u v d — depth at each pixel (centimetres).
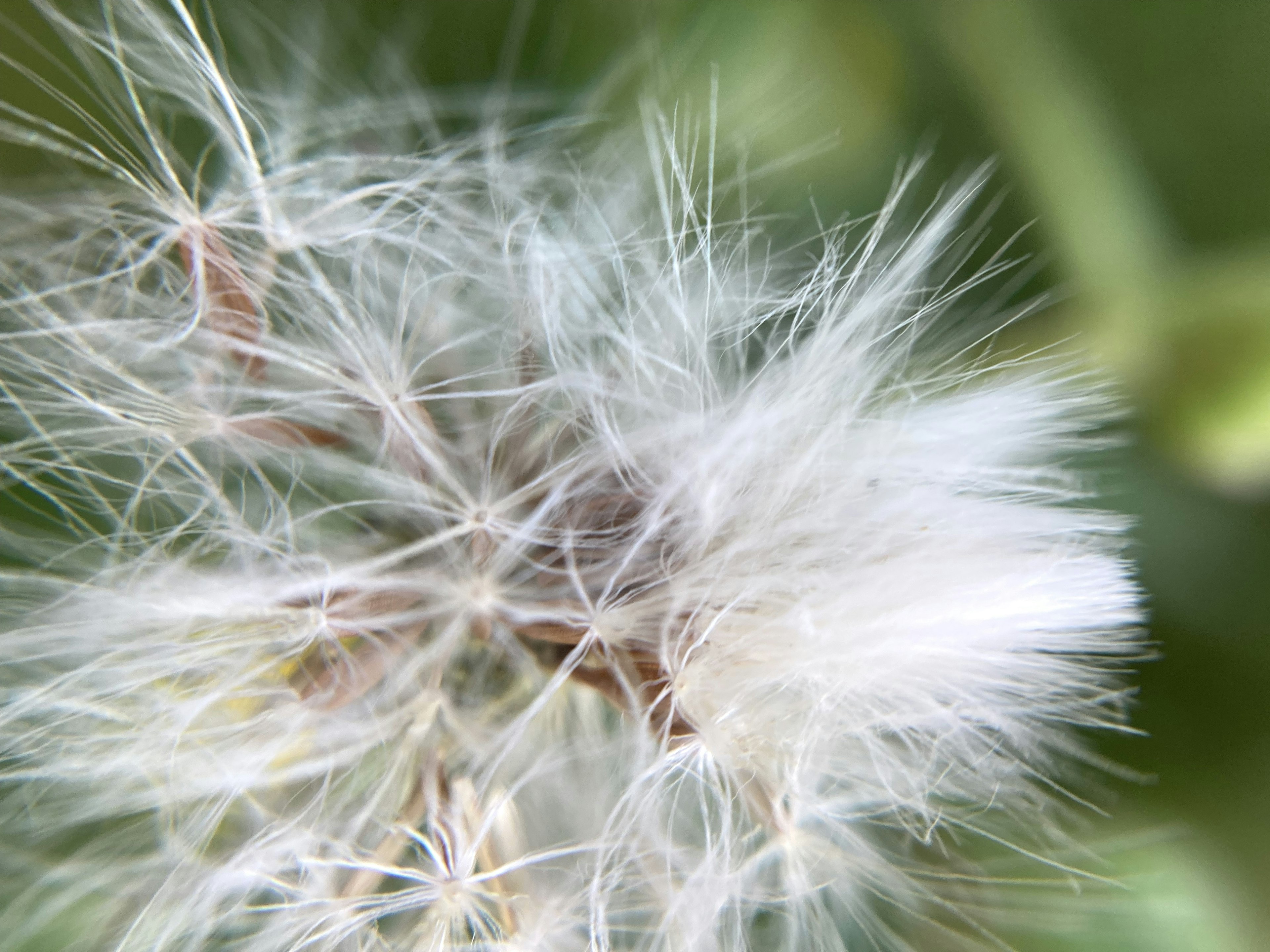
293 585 5
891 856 6
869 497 5
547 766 5
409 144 6
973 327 6
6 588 5
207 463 5
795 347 6
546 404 5
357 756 5
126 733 5
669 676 5
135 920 5
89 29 6
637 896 6
